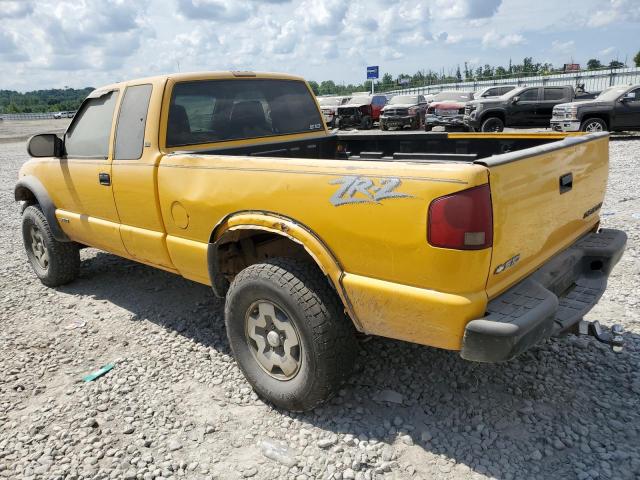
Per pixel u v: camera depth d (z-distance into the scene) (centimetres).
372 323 283
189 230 372
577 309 302
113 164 425
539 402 322
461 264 242
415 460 281
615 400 320
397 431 304
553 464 272
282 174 303
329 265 287
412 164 257
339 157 526
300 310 294
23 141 2978
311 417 322
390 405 327
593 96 1958
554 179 294
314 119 522
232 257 373
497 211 246
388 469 276
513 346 239
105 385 370
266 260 319
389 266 265
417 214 250
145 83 411
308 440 303
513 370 355
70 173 479
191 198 360
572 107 1694
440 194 242
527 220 273
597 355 369
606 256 333
